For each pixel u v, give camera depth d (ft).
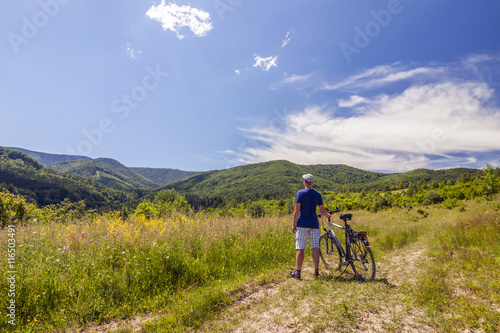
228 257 17.79
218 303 11.26
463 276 12.73
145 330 9.23
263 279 14.29
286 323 9.01
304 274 15.47
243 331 8.67
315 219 15.02
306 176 15.30
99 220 23.41
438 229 29.86
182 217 25.70
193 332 8.87
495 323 7.76
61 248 15.83
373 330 8.18
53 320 10.05
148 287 12.90
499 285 10.46
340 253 15.70
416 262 17.37
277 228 26.27
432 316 8.79
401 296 10.74
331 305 10.16
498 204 51.47
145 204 109.91
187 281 14.19
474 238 20.68
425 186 328.08
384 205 153.17
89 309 10.69
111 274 13.14
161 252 15.44
